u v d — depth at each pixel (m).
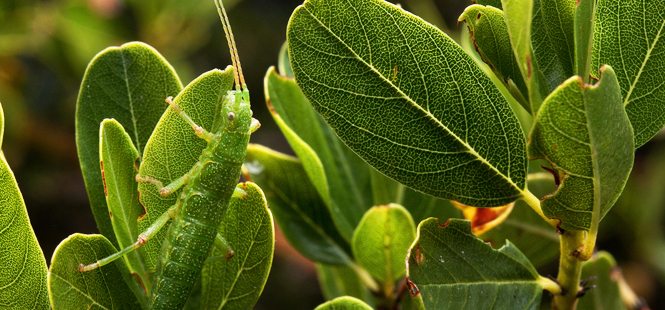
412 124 0.13
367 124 0.13
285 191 0.16
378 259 0.15
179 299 0.14
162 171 0.13
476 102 0.13
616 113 0.12
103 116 0.14
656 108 0.13
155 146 0.13
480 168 0.13
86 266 0.13
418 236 0.13
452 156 0.13
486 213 0.15
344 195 0.16
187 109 0.13
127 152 0.13
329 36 0.13
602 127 0.12
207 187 0.14
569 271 0.13
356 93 0.13
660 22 0.13
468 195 0.13
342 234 0.15
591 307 0.16
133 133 0.14
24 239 0.13
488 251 0.13
